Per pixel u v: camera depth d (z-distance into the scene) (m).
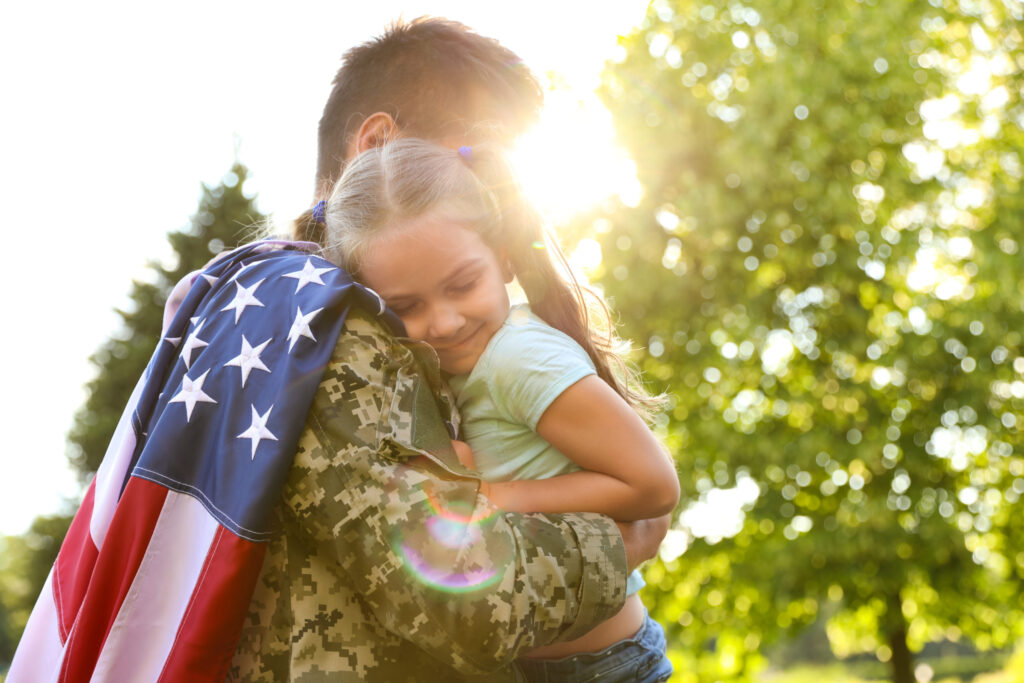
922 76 12.45
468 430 1.54
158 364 1.42
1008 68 13.05
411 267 1.45
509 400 1.48
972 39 13.05
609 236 12.29
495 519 1.27
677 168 12.28
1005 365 12.09
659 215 12.38
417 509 1.22
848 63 11.77
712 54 12.28
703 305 12.54
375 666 1.27
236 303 1.38
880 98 12.02
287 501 1.25
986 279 11.88
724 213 11.61
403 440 1.26
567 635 1.33
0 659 38.16
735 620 12.77
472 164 1.60
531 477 1.50
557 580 1.29
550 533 1.32
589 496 1.43
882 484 12.04
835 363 12.26
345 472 1.24
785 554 11.59
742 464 11.98
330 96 1.98
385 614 1.22
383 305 1.36
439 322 1.47
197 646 1.20
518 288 1.74
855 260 11.96
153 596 1.24
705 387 12.33
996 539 12.53
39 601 1.42
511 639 1.22
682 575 12.84
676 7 12.49
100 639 1.25
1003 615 12.74
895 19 12.17
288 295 1.36
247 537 1.21
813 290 12.46
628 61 12.27
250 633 1.28
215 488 1.26
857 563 11.99
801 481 11.99
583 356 1.54
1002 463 12.24
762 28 12.20
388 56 1.91
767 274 12.73
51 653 1.37
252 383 1.29
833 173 12.26
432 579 1.19
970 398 11.74
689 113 12.20
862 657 43.84
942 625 13.02
